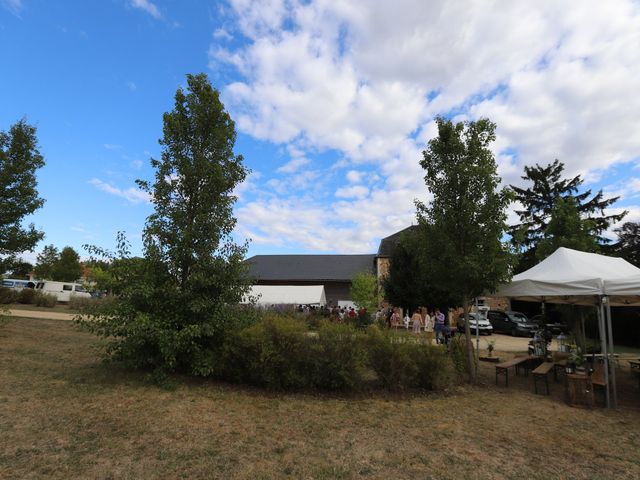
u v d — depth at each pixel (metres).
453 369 9.54
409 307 26.95
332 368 7.73
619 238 31.81
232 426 5.63
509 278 9.27
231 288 8.54
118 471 4.08
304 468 4.35
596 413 7.23
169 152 8.74
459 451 5.01
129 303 7.89
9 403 5.99
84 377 7.84
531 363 12.02
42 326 16.67
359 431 5.65
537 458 4.88
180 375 8.38
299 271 49.62
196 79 9.03
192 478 4.01
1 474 3.87
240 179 9.13
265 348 7.55
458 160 9.84
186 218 8.49
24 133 12.45
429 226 9.85
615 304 11.89
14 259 12.58
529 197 40.12
